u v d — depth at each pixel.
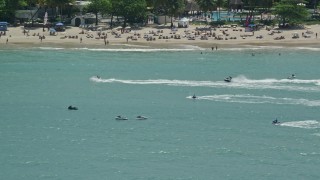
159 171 174.88
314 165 179.25
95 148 191.88
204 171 175.00
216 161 182.12
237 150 190.75
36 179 169.38
